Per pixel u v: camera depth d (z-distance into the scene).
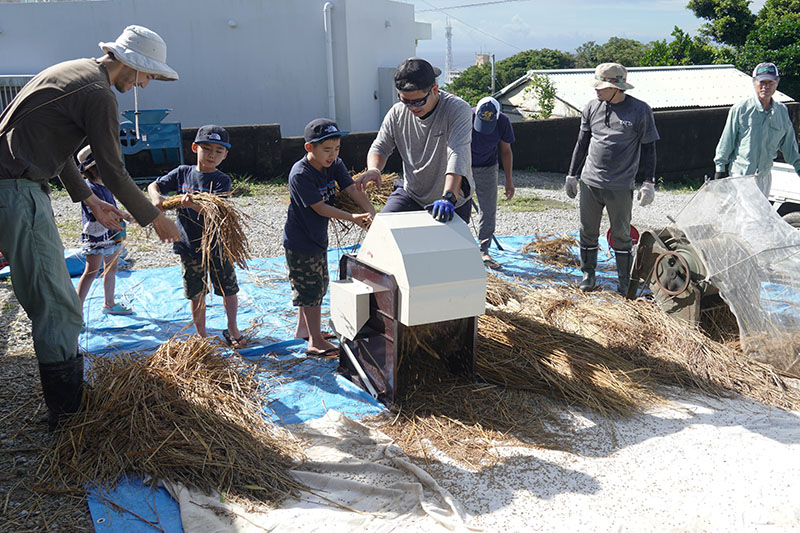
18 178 3.34
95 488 3.13
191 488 3.14
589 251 6.23
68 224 8.75
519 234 8.91
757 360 4.63
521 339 4.68
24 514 2.95
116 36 15.25
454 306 3.87
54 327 3.49
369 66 17.45
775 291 4.69
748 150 6.38
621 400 4.12
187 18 15.43
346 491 3.20
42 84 3.32
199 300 4.66
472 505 3.09
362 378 4.23
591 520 2.97
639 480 3.31
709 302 5.13
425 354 4.23
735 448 3.62
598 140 5.91
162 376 3.84
